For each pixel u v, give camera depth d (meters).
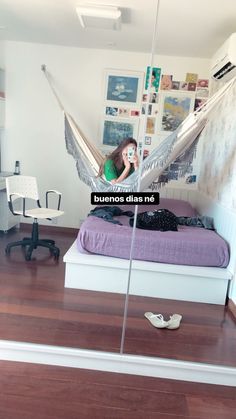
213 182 3.66
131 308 2.66
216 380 1.97
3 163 4.39
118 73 4.06
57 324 2.33
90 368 2.00
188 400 1.82
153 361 1.97
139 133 4.17
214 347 2.24
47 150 4.33
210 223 3.46
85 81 4.12
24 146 4.34
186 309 2.73
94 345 2.12
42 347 1.98
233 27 2.91
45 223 4.41
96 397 1.77
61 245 3.95
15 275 3.06
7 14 3.12
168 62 3.98
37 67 4.12
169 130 4.13
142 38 3.44
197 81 4.00
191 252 2.81
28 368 1.94
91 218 3.29
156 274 2.83
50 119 4.25
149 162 3.15
